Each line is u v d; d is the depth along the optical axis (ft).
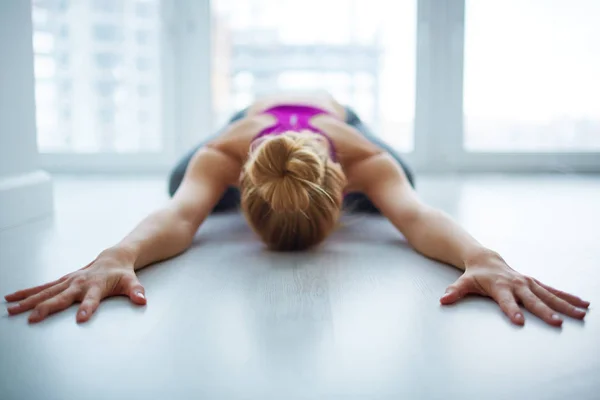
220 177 4.48
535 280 3.11
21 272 3.75
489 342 2.55
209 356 2.41
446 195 7.52
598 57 10.59
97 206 6.67
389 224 5.47
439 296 3.19
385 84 10.91
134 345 2.52
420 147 10.94
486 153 10.89
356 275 3.61
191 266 3.82
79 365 2.33
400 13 10.71
